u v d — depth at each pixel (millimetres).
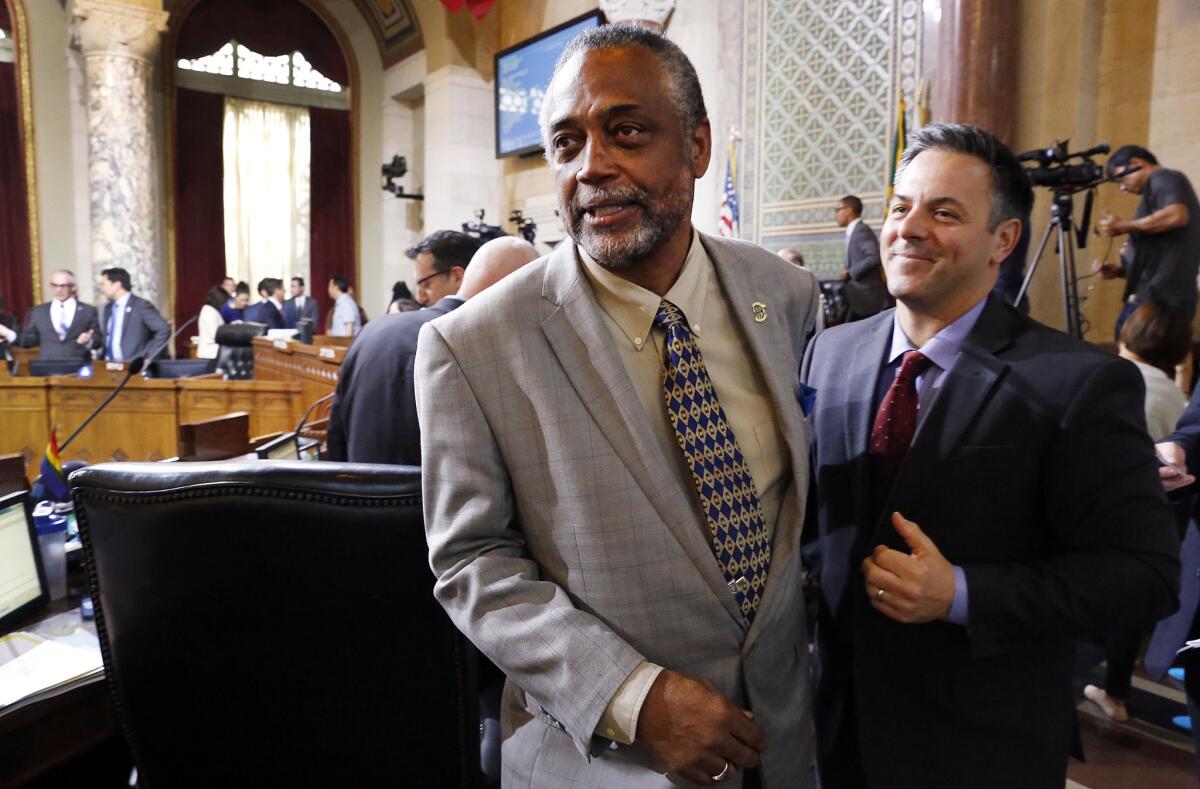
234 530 953
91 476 984
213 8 9656
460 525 860
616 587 862
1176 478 1485
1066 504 965
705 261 1004
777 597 922
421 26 9367
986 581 924
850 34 5031
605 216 860
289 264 10469
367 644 989
